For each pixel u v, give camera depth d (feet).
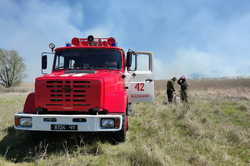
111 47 18.22
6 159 12.53
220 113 25.63
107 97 13.97
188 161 12.10
